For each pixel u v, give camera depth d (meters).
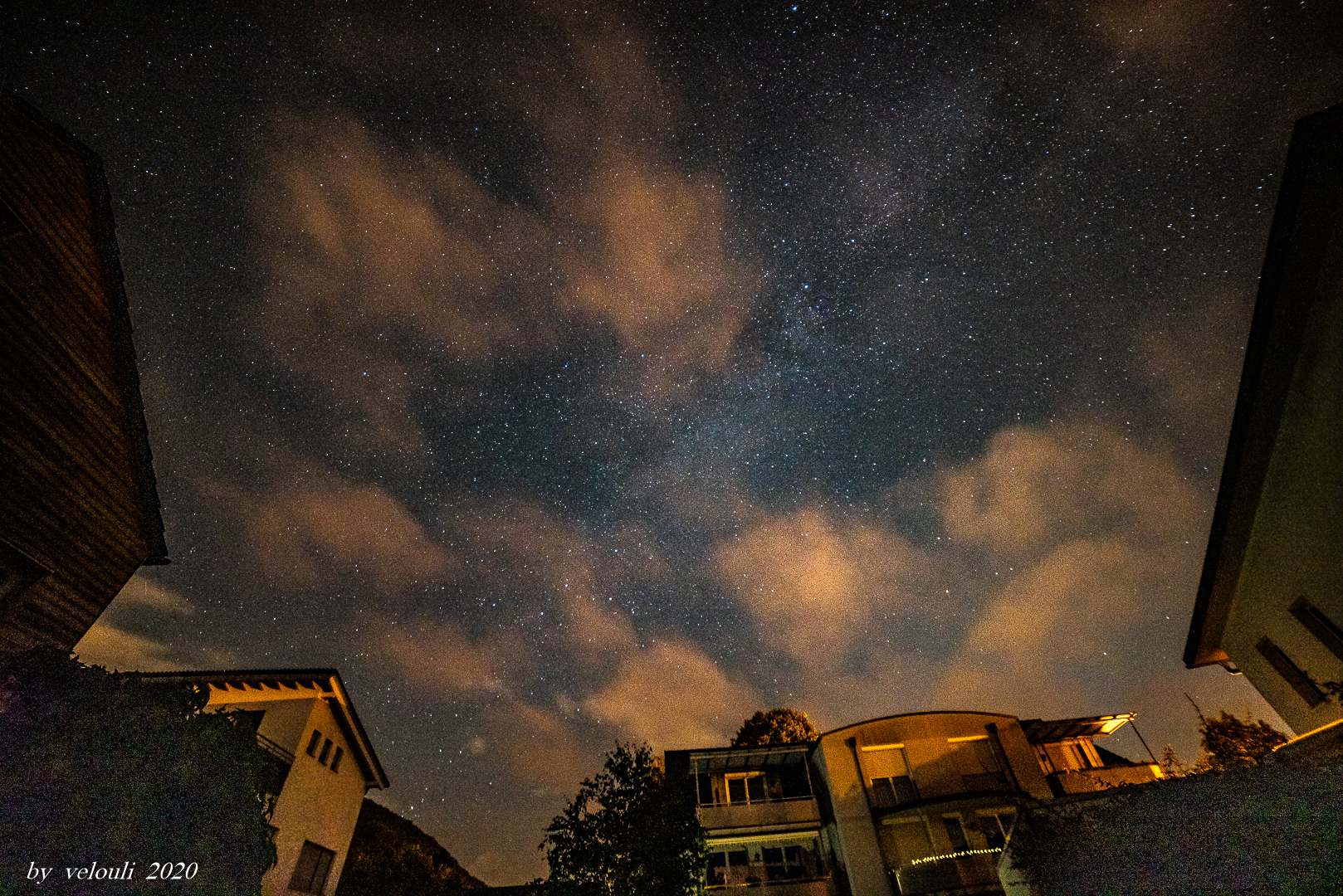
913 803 21.59
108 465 11.55
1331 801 8.67
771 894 21.48
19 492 9.77
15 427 9.77
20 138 10.21
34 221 10.31
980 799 21.34
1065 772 23.02
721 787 24.25
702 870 14.09
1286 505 12.58
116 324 11.90
